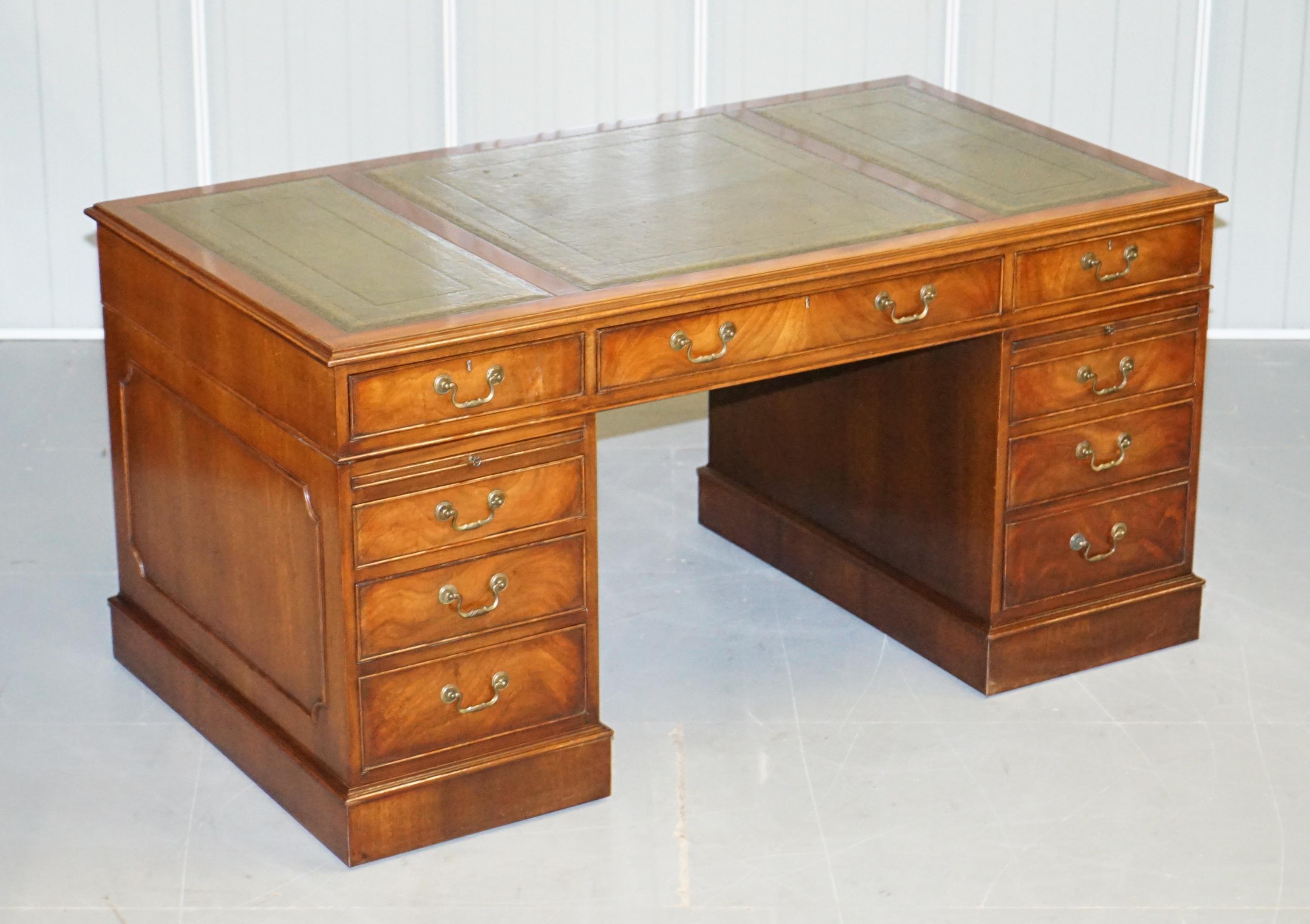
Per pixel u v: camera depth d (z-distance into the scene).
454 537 3.23
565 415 3.26
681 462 5.01
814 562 4.30
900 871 3.30
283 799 3.47
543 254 3.46
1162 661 4.03
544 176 3.89
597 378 3.27
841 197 3.77
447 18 5.56
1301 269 5.91
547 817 3.46
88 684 3.89
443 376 3.11
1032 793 3.54
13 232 5.65
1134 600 4.00
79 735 3.70
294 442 3.20
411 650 3.25
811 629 4.15
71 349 5.63
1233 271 5.93
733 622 4.18
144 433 3.72
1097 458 3.87
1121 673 3.98
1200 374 3.94
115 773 3.57
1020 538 3.83
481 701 3.36
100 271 3.82
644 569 4.42
